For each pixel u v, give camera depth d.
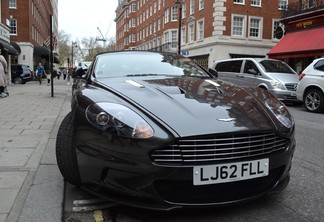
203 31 35.09
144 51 5.24
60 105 11.55
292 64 21.23
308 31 20.02
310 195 3.67
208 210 3.25
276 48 21.19
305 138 6.72
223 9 32.31
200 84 3.87
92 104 3.17
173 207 2.78
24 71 29.69
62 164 3.52
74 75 5.12
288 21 21.64
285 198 3.58
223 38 32.56
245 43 33.28
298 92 11.74
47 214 3.18
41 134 6.46
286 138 3.15
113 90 3.48
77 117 3.20
